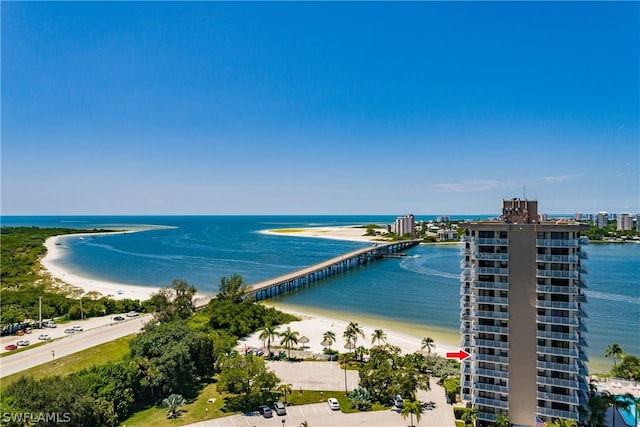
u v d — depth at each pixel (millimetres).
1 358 91625
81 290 181000
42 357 91812
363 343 112000
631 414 65688
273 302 164625
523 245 63375
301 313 146500
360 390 75688
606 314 135750
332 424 67500
